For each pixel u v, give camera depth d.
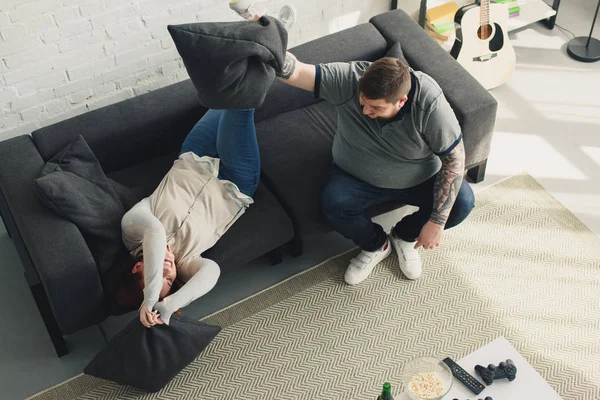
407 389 2.25
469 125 2.94
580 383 2.63
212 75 2.22
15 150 2.83
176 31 2.17
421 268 2.98
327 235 3.17
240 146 2.75
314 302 2.93
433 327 2.82
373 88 2.30
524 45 3.94
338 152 2.80
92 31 3.04
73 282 2.47
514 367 2.35
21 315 2.95
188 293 2.49
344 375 2.70
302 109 3.24
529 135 3.50
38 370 2.77
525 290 2.92
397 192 2.82
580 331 2.78
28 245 2.54
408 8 3.83
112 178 3.01
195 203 2.70
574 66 3.81
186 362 2.62
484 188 3.29
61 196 2.53
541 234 3.10
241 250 2.76
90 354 2.82
